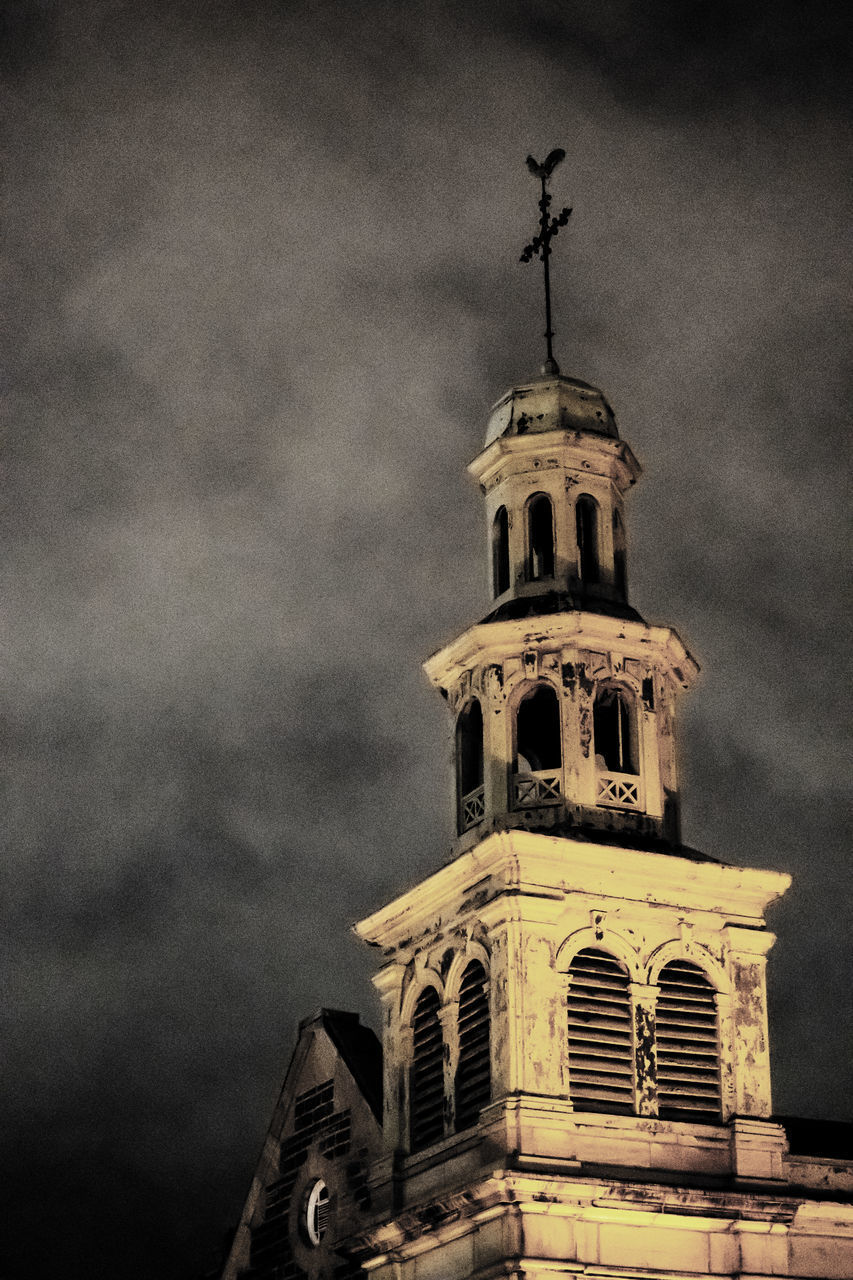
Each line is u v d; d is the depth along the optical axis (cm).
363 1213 5147
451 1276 4550
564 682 4875
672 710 5041
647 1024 4631
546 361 5406
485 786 4884
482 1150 4509
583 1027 4584
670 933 4744
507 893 4594
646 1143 4525
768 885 4822
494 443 5203
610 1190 4378
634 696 4934
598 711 5103
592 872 4691
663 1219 4453
